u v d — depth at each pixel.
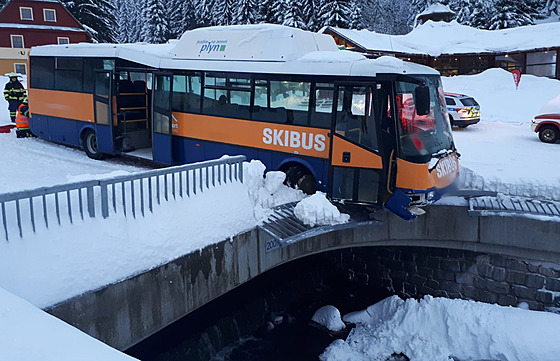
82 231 6.14
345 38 31.58
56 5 47.25
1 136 18.73
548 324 9.81
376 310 11.51
